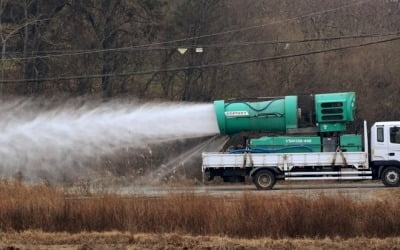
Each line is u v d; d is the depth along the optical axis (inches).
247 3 4707.2
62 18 4485.7
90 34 4495.6
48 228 2006.6
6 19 4416.8
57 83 4367.6
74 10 4483.3
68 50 4389.8
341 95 3166.8
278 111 3174.2
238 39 4648.1
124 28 4549.7
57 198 2085.4
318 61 4805.6
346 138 3105.3
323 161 3070.9
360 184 3326.8
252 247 1780.3
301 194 2034.9
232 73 4648.1
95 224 1996.8
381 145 3061.0
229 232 1913.1
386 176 3063.5
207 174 3240.7
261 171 3088.1
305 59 4798.2
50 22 4439.0
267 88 4672.7
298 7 4891.7
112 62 4493.1
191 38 4362.7
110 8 4505.4
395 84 4756.4
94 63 4475.9
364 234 1877.5
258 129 3213.6
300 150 3125.0
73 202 2044.8
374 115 4685.0
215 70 4611.2
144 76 4608.8
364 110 4692.4
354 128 3378.4
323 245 1790.1
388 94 4749.0
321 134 3161.9
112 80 4480.8
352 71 4788.4
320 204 1909.4
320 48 4822.8
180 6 4564.5
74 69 4402.1
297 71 4763.8
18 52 4345.5
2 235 1941.4
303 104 3161.9
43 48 4389.8
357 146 3093.0
